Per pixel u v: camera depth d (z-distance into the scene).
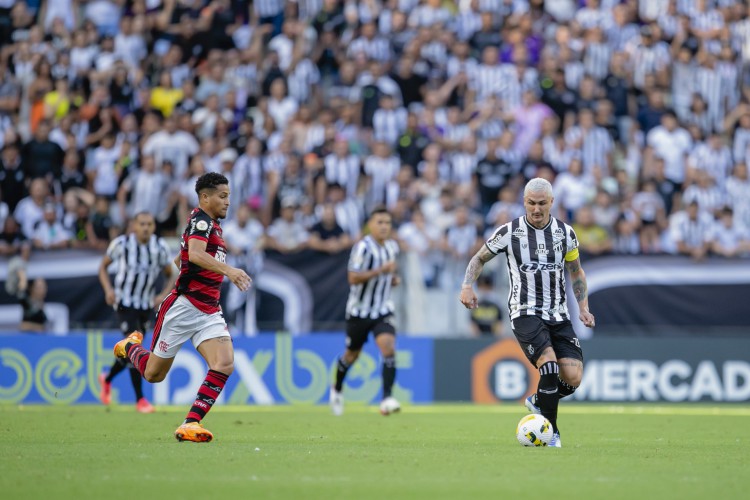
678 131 68.69
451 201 61.44
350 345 45.62
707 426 40.41
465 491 19.09
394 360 45.00
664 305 57.00
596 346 56.59
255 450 26.80
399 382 55.66
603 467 23.58
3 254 54.88
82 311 55.12
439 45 72.69
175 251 60.72
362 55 71.69
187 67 72.12
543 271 28.38
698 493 19.12
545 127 67.06
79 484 19.69
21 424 37.53
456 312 56.66
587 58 73.19
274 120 67.56
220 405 54.25
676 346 56.72
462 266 57.12
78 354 53.72
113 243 45.38
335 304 55.94
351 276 44.38
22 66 70.56
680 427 39.69
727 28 76.88
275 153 64.56
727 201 66.19
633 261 57.06
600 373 56.56
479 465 23.73
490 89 71.00
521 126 69.12
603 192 61.88
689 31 75.50
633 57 73.94
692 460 25.72
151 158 62.84
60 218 61.03
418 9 75.50
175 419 40.94
